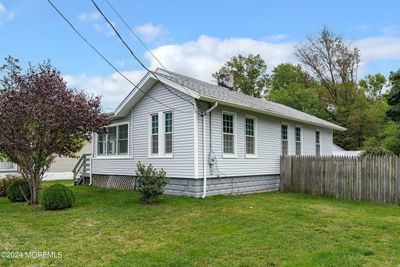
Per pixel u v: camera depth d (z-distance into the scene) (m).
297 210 9.29
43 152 10.76
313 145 18.89
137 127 14.16
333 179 12.93
